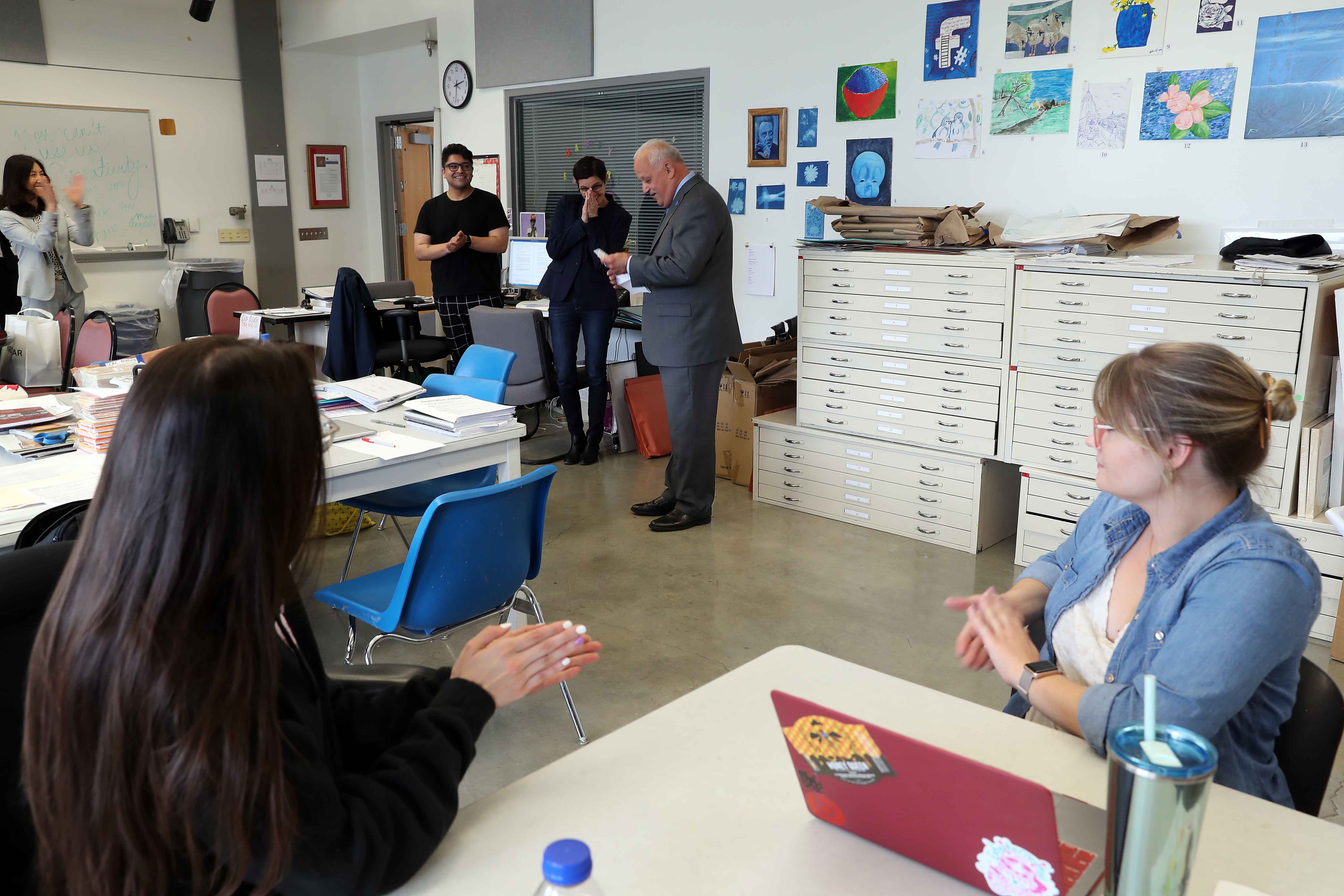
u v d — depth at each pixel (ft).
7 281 21.77
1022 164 13.70
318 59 29.07
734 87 16.97
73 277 19.19
